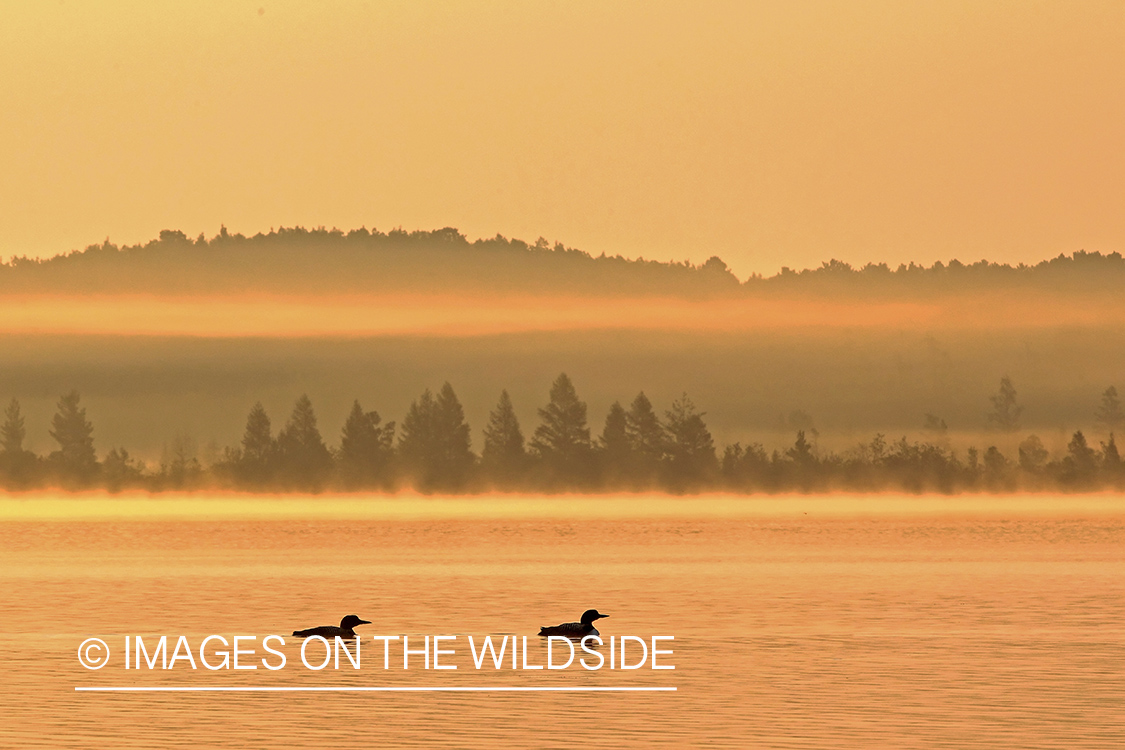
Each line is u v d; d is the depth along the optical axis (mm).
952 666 169750
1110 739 130000
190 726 138375
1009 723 137000
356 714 144375
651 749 127688
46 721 140875
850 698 149875
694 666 171125
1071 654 179000
